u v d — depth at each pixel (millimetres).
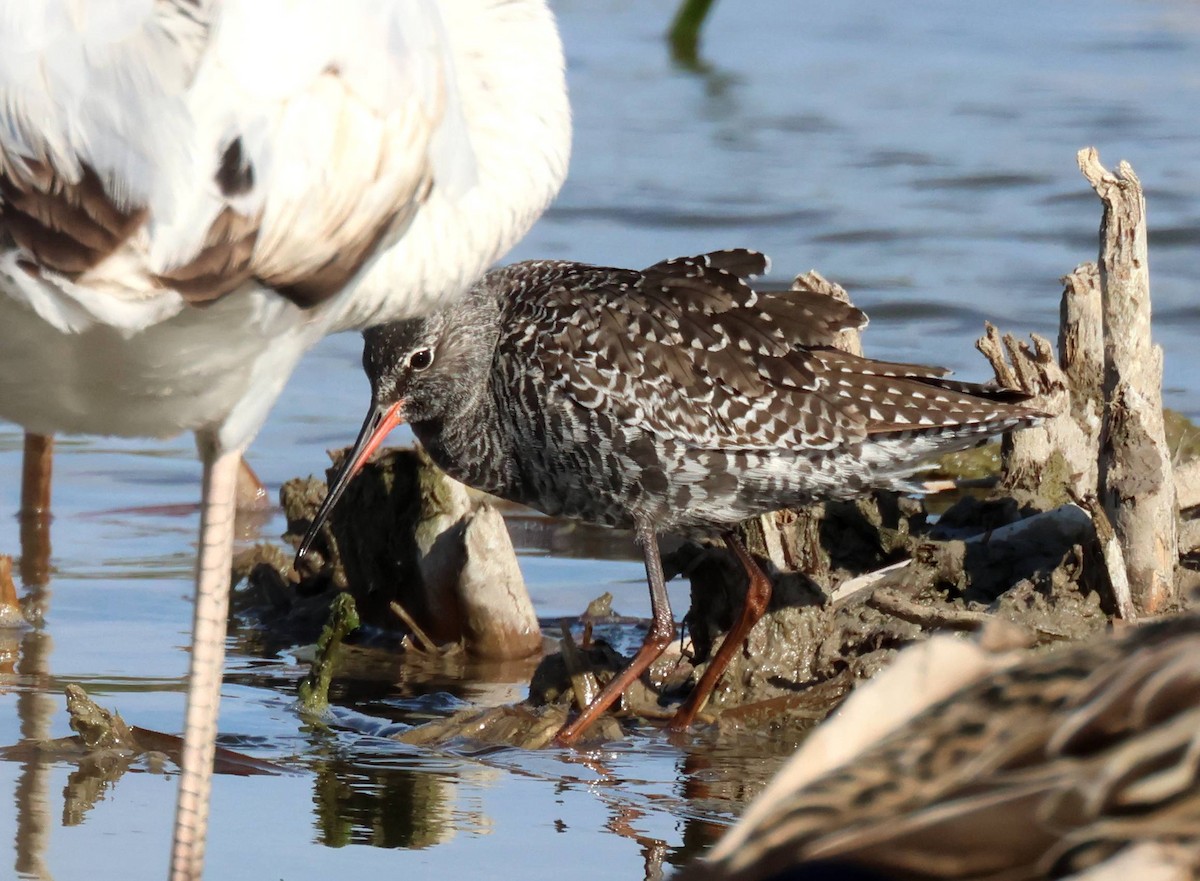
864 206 22578
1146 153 24734
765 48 32625
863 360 12641
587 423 12289
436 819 9562
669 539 14570
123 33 6512
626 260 20156
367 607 13281
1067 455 13352
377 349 12633
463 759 10578
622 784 10234
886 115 27469
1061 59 31203
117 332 6996
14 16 6469
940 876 3309
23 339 7180
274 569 13578
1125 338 12031
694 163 24609
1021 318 18672
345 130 7219
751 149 25438
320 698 11320
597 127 26734
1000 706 3646
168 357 7363
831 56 31984
